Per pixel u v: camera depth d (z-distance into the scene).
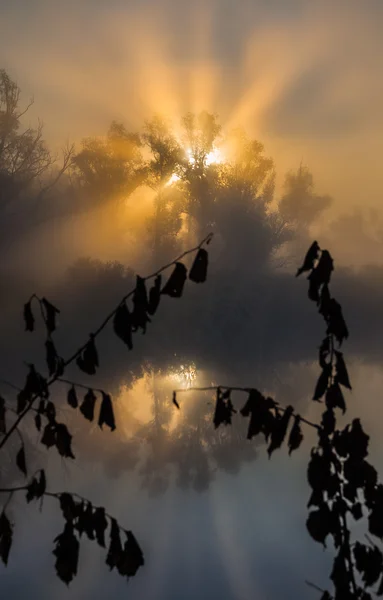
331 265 3.15
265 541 8.40
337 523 3.14
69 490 10.57
